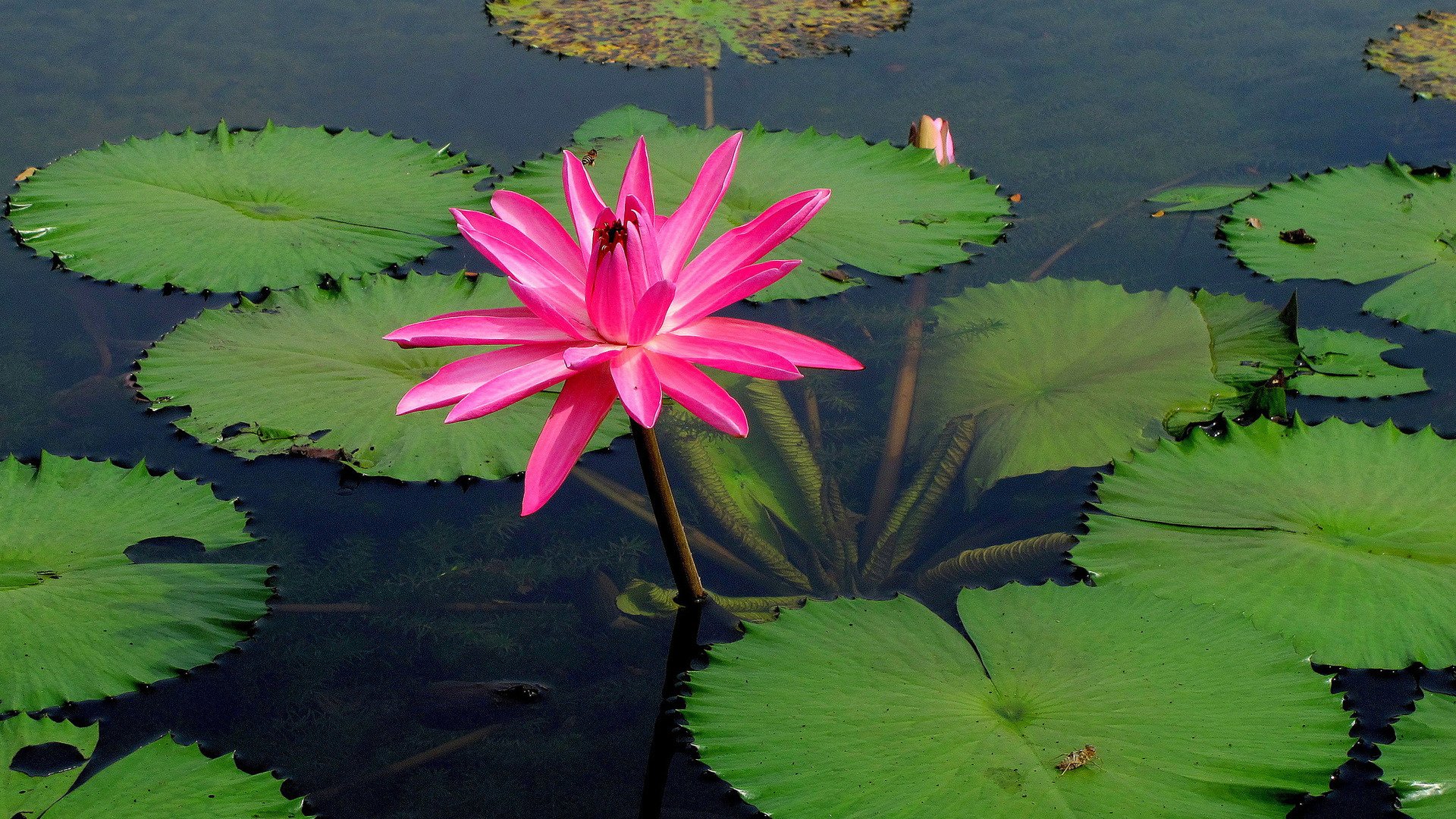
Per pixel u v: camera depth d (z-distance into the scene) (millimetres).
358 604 2486
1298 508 2357
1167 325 3041
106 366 3225
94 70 5055
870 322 3383
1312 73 5027
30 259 3588
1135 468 2521
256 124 4562
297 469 2822
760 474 2895
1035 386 2943
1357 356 3055
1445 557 2189
